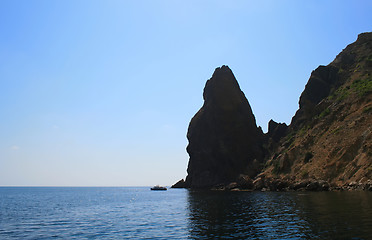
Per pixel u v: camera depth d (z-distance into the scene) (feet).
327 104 413.80
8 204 277.44
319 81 494.59
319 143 337.31
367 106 310.86
